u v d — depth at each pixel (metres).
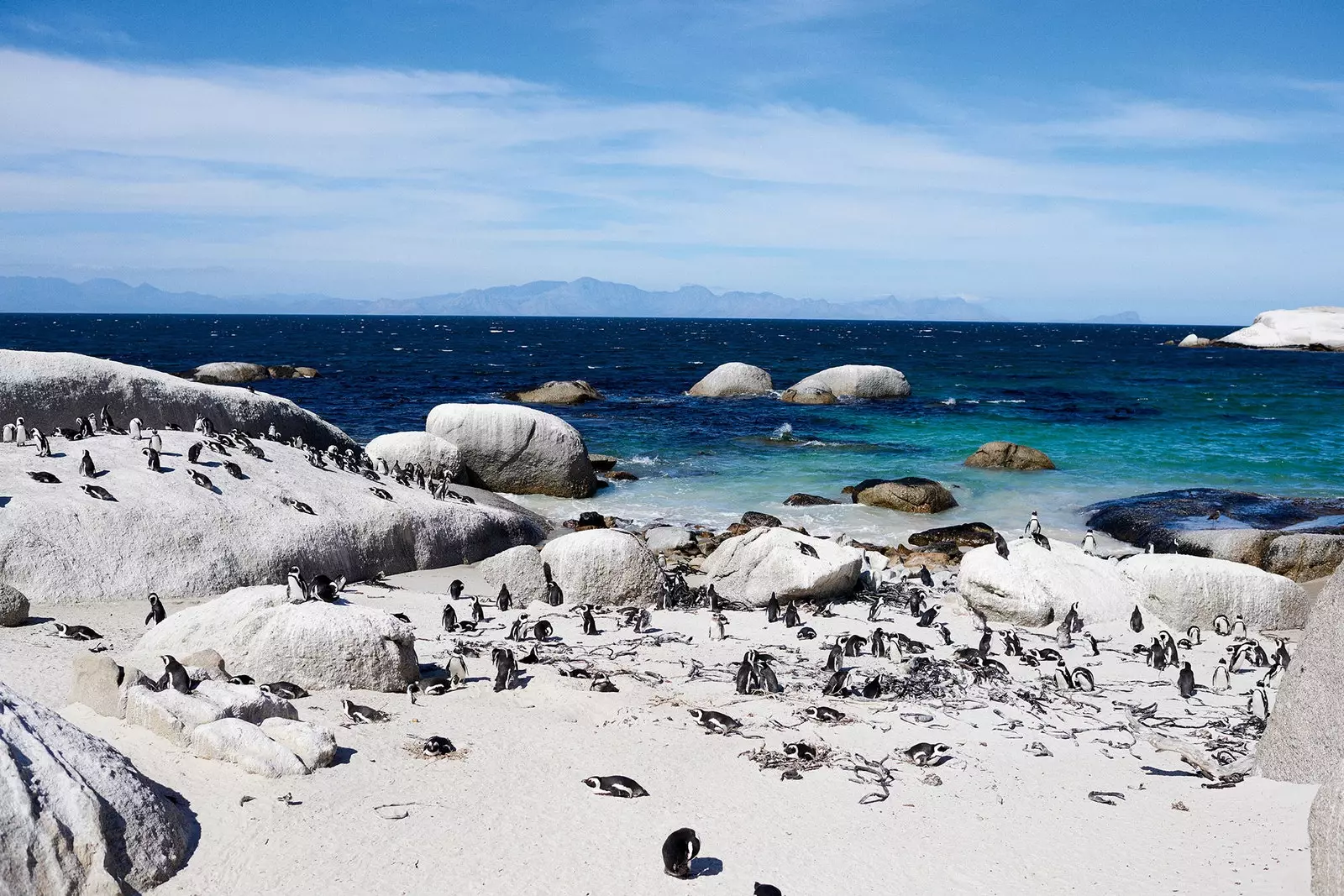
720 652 17.83
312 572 20.84
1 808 7.91
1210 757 13.11
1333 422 52.22
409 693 14.04
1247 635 20.77
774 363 102.06
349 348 123.00
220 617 14.43
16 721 8.59
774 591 22.66
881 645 17.97
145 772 10.07
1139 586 21.77
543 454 33.25
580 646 17.72
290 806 10.12
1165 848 10.38
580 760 12.13
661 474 37.97
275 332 190.38
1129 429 49.41
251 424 27.97
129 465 21.06
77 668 11.62
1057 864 10.00
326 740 11.30
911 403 59.69
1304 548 26.06
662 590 22.23
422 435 31.34
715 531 30.34
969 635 20.06
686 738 13.15
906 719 14.44
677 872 9.41
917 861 10.00
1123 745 13.66
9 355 24.58
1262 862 9.96
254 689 12.04
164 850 8.86
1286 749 12.05
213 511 20.31
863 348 144.00
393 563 23.02
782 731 13.61
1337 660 11.74
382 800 10.53
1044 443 45.16
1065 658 18.56
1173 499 33.25
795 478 37.72
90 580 18.19
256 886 8.80
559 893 9.03
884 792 11.63
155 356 98.50
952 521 32.09
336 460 25.72
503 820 10.38
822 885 9.44
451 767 11.60
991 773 12.48
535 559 22.36
